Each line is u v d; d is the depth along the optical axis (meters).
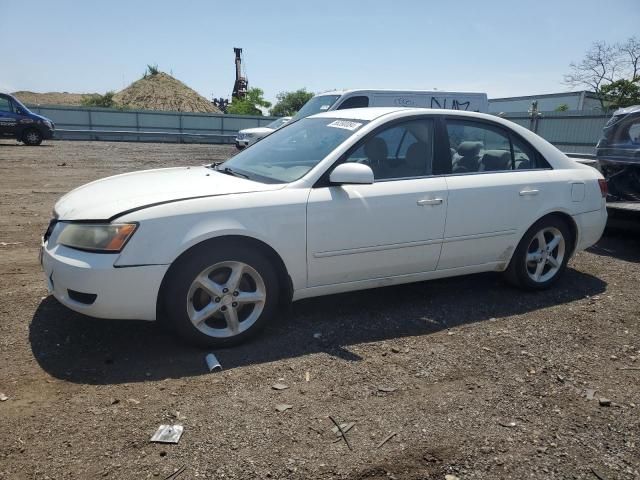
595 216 5.16
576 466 2.58
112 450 2.56
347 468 2.49
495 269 4.79
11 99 22.41
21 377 3.19
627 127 6.92
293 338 3.86
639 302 4.83
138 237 3.33
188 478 2.39
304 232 3.77
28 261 5.49
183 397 3.04
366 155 4.12
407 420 2.89
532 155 4.95
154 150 24.61
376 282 4.22
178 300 3.46
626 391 3.29
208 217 3.49
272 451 2.59
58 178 12.49
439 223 4.29
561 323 4.30
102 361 3.43
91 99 67.56
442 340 3.92
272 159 4.41
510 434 2.81
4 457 2.49
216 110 75.19
